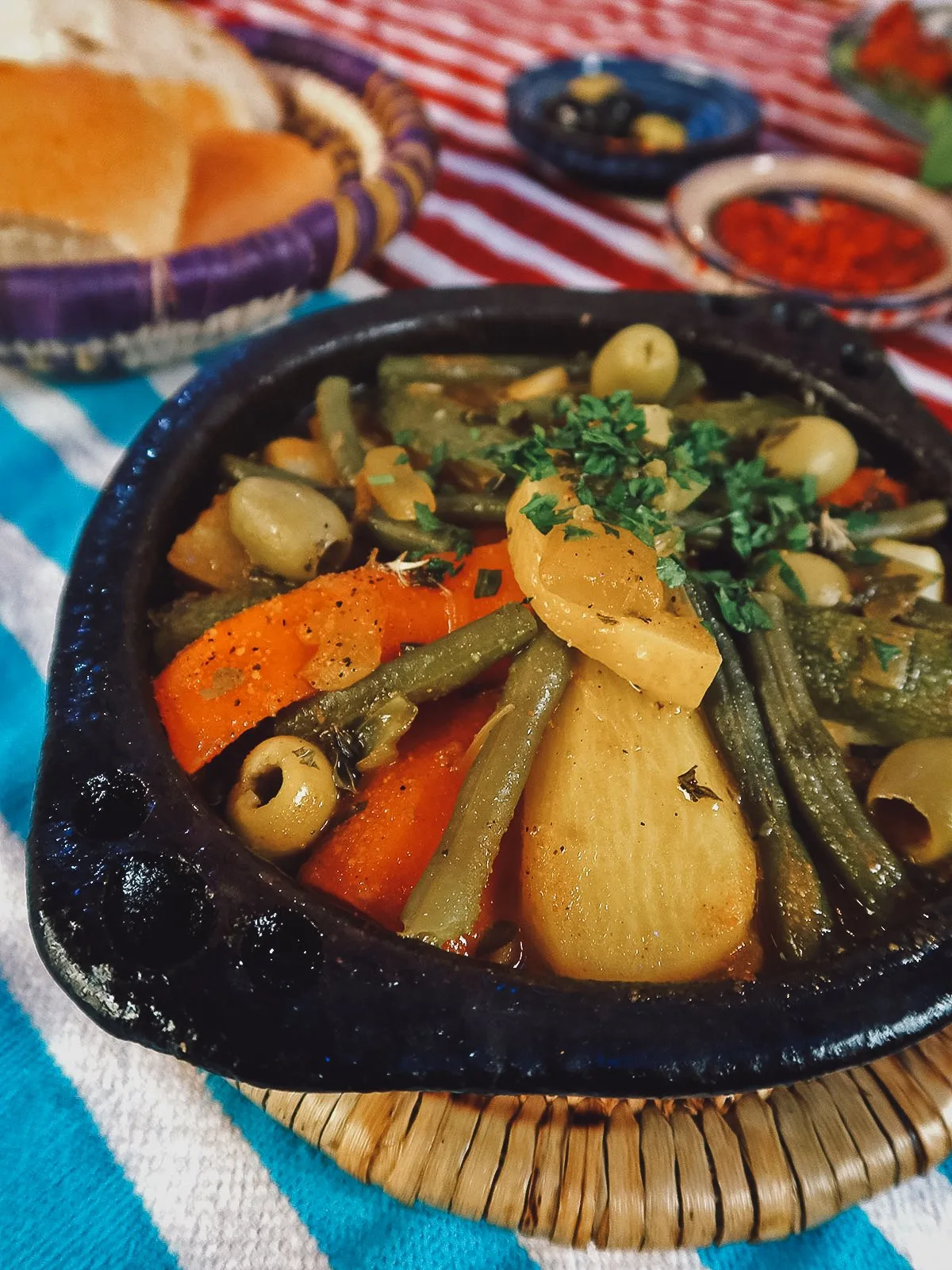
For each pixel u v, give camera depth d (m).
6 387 0.29
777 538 0.20
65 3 0.34
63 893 0.13
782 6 0.57
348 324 0.22
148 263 0.25
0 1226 0.15
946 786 0.17
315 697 0.17
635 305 0.24
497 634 0.17
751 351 0.23
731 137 0.39
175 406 0.20
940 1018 0.13
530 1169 0.14
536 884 0.16
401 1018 0.13
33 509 0.26
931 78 0.44
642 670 0.17
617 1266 0.15
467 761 0.17
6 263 0.27
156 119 0.28
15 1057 0.16
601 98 0.41
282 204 0.30
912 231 0.35
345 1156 0.15
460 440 0.22
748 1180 0.14
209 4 0.52
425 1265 0.15
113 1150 0.15
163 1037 0.12
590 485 0.19
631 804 0.16
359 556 0.20
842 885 0.17
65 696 0.15
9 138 0.26
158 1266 0.15
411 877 0.16
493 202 0.38
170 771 0.14
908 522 0.21
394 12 0.53
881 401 0.22
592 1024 0.13
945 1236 0.15
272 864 0.14
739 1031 0.13
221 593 0.19
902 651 0.18
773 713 0.18
